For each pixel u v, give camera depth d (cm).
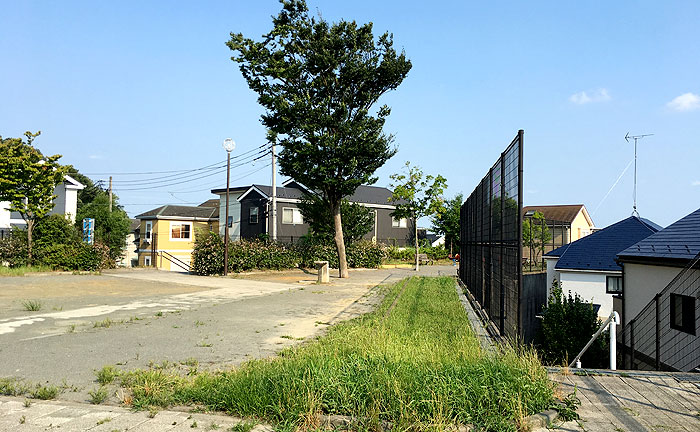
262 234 3334
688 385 524
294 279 2083
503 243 853
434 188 3059
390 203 4194
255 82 2056
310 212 2795
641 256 1157
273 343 770
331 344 683
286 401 419
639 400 472
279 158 2147
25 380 542
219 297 1409
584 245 1914
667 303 1077
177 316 1036
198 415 418
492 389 430
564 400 446
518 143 692
